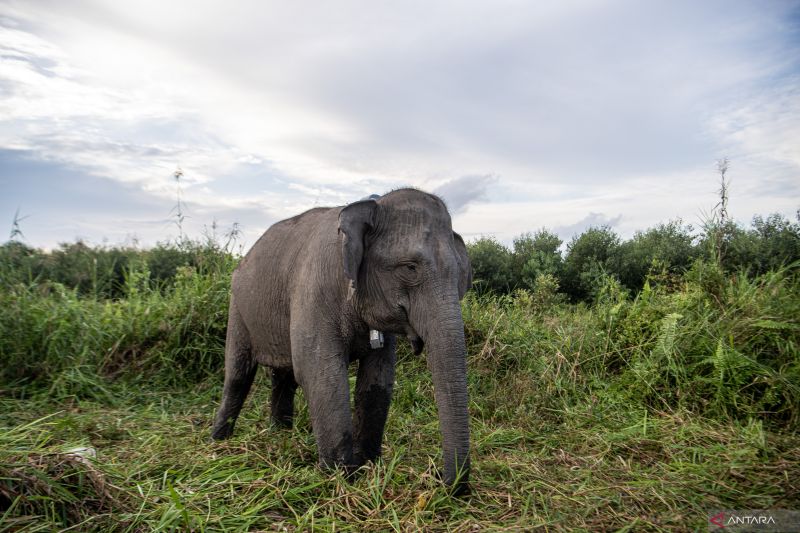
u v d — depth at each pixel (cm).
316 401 339
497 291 1155
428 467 326
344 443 333
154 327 634
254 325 421
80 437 400
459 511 285
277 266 404
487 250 1236
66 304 649
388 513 285
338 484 308
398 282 316
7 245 764
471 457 380
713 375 504
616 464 381
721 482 343
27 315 600
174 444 392
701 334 554
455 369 293
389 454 387
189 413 509
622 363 595
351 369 623
